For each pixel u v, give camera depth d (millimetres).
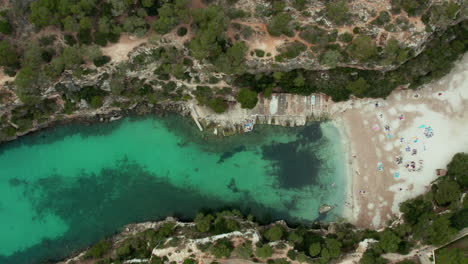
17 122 80625
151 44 75625
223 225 78062
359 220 82375
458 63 82750
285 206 84625
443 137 82062
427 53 77562
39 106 80688
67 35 73812
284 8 74562
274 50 76125
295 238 76188
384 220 81500
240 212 84000
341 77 79875
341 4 70625
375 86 80188
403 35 74062
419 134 82562
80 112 84062
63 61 73062
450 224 71812
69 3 70062
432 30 73938
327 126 84562
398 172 82125
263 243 76812
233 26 75938
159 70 78688
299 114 83875
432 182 80500
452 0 72375
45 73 74312
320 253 74750
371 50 72062
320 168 84250
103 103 82438
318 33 74375
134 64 76812
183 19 72812
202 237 77500
